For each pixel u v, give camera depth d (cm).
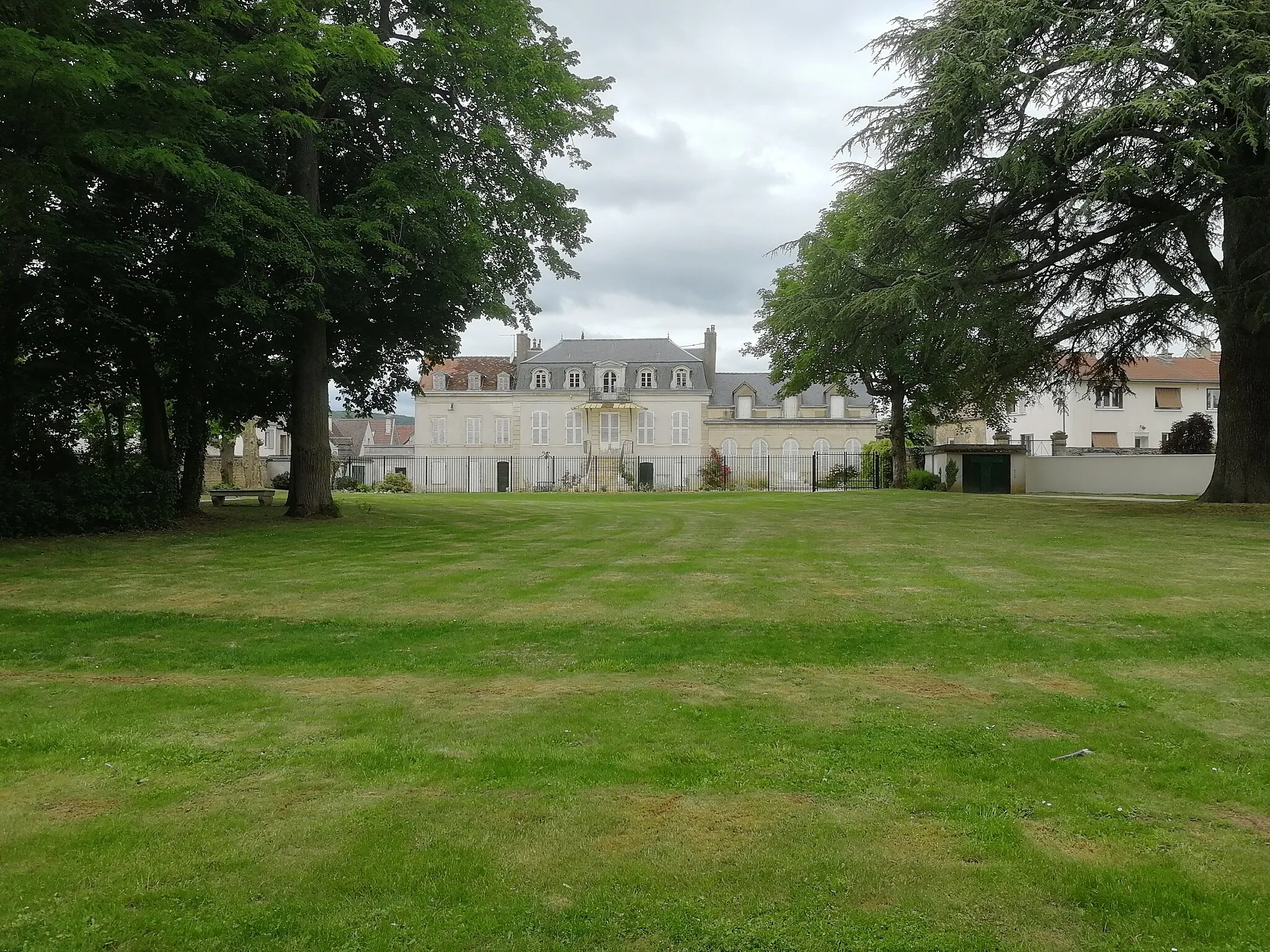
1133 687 578
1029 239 1944
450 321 2022
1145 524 1648
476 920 296
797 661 646
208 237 1323
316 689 582
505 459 5747
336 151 1886
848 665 636
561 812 380
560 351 6019
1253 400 1978
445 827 365
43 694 572
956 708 532
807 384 3584
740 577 1013
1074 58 1567
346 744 468
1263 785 413
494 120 1778
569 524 1781
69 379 1728
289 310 1605
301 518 1841
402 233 1625
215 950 278
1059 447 3666
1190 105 1464
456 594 916
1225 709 532
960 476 3347
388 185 1546
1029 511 2030
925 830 365
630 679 602
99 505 1541
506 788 408
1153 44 1575
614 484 5381
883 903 307
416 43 1723
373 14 1744
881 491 3166
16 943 280
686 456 5756
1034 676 609
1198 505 1980
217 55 1373
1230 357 2005
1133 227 1873
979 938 286
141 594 921
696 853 343
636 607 830
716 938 285
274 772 429
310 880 321
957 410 3303
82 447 2309
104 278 1508
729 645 685
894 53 1953
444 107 1727
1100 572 1035
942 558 1179
